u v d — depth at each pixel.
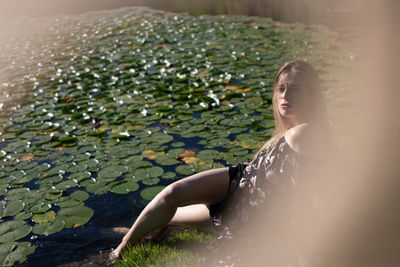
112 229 2.65
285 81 1.97
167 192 2.26
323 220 1.94
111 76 5.72
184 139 3.77
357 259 1.91
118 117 4.23
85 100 4.83
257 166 2.10
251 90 4.92
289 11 10.76
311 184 1.85
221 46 7.12
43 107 4.66
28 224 2.68
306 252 1.94
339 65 5.86
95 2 14.53
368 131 3.54
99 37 8.44
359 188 2.33
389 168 2.62
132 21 10.08
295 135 1.86
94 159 3.44
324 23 9.07
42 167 3.34
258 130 3.86
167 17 10.40
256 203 2.05
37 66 6.49
